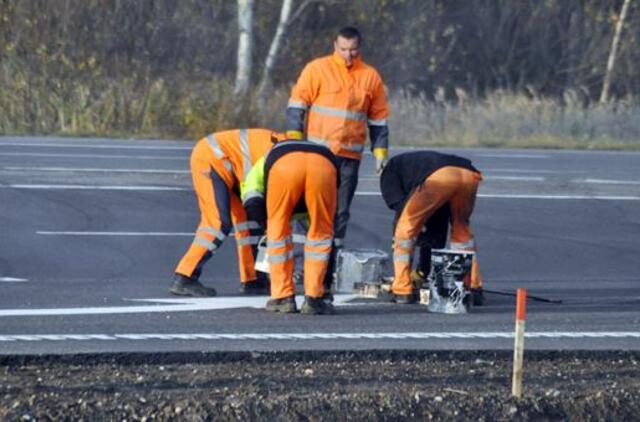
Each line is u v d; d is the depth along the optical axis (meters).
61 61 107.44
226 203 37.09
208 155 36.81
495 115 107.88
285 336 31.36
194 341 30.48
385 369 28.39
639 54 147.25
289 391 25.69
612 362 30.02
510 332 32.78
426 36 145.00
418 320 34.25
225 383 26.48
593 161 86.56
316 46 133.75
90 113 98.81
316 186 33.97
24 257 44.81
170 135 98.00
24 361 28.00
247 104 101.56
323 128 39.53
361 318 34.38
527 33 157.62
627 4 145.75
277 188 34.09
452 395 25.69
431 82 146.88
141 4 120.69
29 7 112.56
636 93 147.00
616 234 54.66
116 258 45.38
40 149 80.19
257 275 38.38
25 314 33.69
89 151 80.06
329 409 24.80
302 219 35.88
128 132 98.12
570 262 47.72
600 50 150.25
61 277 41.19
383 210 58.19
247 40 111.25
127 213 55.06
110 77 107.75
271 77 116.06
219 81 109.38
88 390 25.50
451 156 36.88
